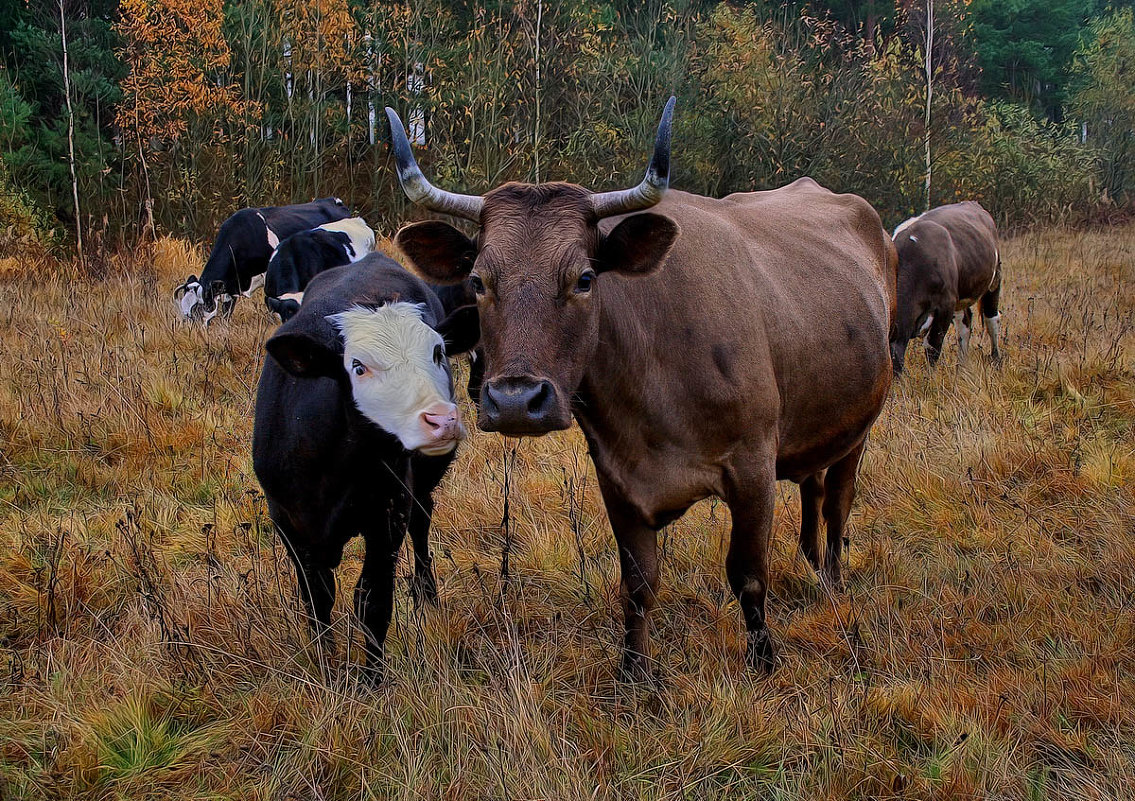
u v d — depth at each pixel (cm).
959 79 2742
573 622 411
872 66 2025
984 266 916
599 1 2194
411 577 398
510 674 334
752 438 355
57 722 321
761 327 365
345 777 305
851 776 304
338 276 436
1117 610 406
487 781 296
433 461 429
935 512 516
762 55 1981
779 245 425
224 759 315
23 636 394
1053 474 551
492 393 274
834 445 438
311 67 1767
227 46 1692
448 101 1639
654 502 353
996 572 445
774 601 443
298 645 367
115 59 1934
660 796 293
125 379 677
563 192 304
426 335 341
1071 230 2319
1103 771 309
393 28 1775
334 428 339
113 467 566
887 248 535
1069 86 3791
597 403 329
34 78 1867
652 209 358
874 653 380
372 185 1920
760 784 308
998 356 870
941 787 299
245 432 621
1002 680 355
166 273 1326
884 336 461
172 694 341
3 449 577
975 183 2267
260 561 438
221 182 1664
